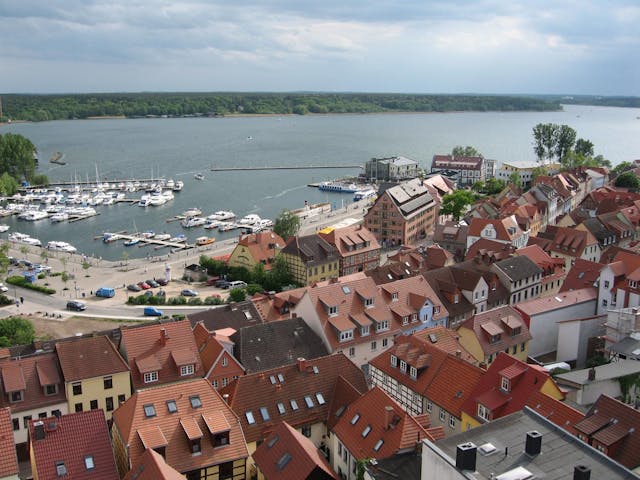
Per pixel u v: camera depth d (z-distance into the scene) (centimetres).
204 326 10069
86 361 8400
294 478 6203
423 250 16175
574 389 7331
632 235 17338
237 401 7550
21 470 7569
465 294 12144
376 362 8900
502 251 14300
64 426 6294
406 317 10794
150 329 9062
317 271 16388
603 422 5950
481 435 5034
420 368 8200
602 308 11506
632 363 8156
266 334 9644
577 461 4628
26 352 9362
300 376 7981
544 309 10769
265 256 17588
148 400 6838
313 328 10238
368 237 17688
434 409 7906
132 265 19600
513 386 7156
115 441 7062
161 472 5541
